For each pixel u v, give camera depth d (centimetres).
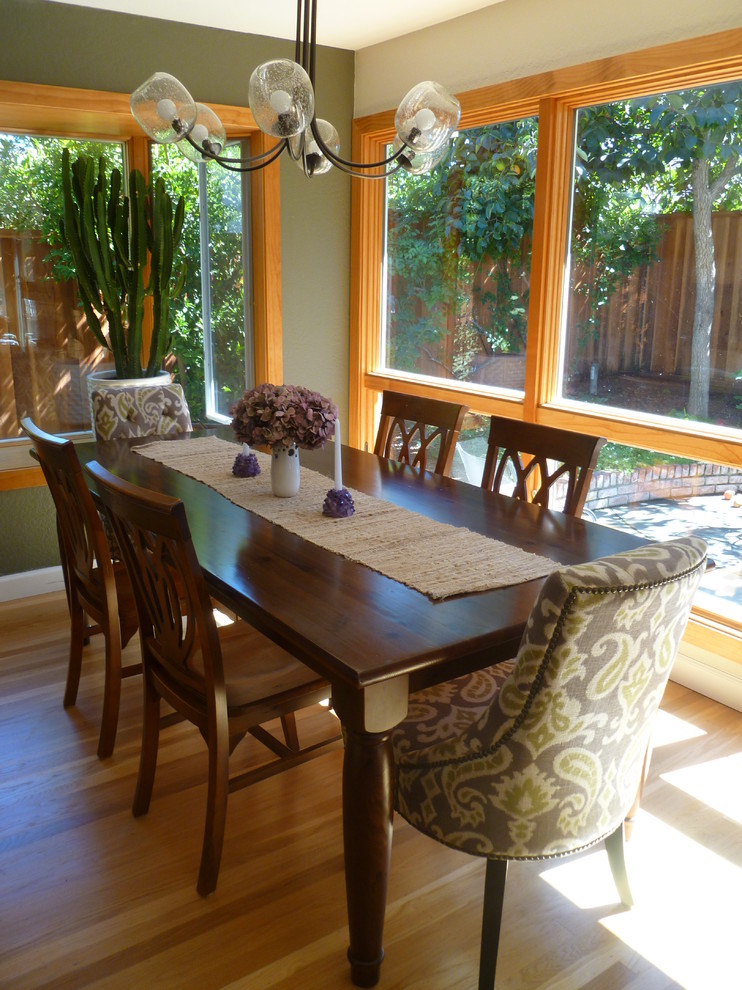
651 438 296
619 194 305
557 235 326
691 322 287
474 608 172
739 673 277
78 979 169
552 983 169
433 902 192
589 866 205
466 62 350
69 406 392
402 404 320
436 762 159
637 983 170
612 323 315
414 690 164
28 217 366
